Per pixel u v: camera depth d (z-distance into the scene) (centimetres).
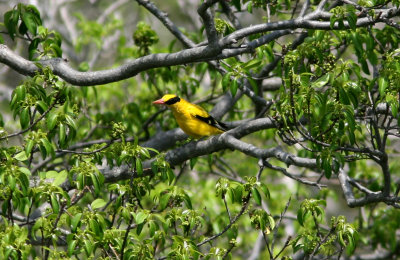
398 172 1680
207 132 1421
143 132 1755
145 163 1175
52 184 819
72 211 846
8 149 859
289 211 1817
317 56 1065
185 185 1725
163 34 2786
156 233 866
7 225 773
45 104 873
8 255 726
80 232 791
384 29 1266
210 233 1314
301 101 855
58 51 1105
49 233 800
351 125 845
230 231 929
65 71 1061
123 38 2003
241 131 1177
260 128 1161
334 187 1727
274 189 1912
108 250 863
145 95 1759
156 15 1374
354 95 880
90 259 821
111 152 947
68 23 2491
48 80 888
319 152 907
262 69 1461
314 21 956
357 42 1113
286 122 922
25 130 864
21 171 802
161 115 1650
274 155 1034
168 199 868
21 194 818
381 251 1675
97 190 847
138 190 920
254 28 955
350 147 962
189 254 813
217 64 1319
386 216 1509
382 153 942
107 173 1209
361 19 964
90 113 1752
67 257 784
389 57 916
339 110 855
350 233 849
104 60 2542
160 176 1055
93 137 1736
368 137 1636
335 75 909
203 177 1980
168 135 1538
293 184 1880
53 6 2497
